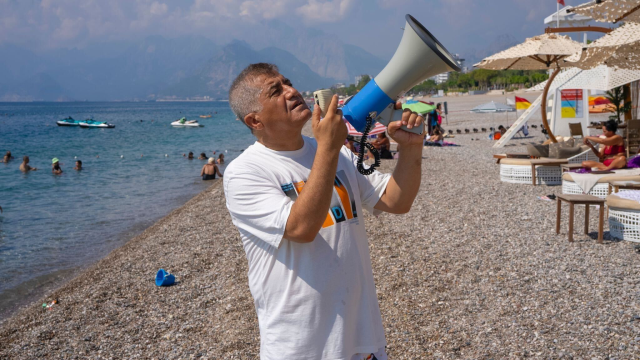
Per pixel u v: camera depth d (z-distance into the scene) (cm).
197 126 5419
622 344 348
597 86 1190
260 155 188
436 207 865
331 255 179
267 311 184
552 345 357
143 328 460
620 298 425
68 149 2981
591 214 738
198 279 591
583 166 865
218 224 902
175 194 1459
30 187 1641
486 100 7819
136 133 4444
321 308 177
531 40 1082
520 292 459
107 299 547
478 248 606
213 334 430
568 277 486
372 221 789
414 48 175
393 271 545
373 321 193
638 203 571
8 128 5594
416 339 386
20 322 506
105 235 969
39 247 891
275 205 171
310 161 194
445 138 2355
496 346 363
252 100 179
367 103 188
